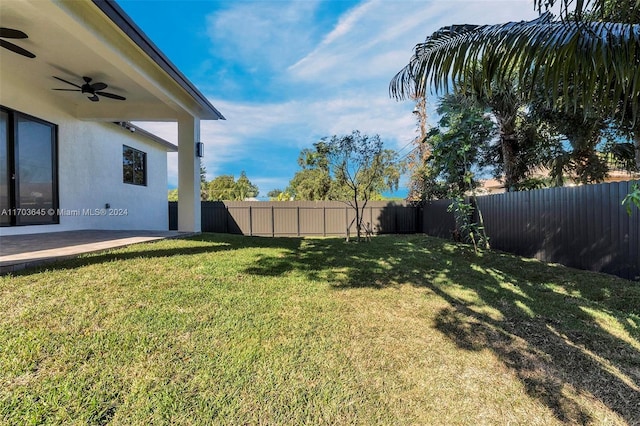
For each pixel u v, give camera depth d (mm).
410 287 4047
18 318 2369
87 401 1671
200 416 1636
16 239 5648
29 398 1657
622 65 1872
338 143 9547
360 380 2010
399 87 3037
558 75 2090
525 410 1799
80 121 7930
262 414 1683
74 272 3467
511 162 8133
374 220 13211
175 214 13305
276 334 2518
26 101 6309
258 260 5043
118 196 9555
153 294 3082
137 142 10680
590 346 2527
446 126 7859
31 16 4000
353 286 3986
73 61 5414
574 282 4430
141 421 1577
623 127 4773
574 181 7812
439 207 11055
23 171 6336
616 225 4578
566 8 1956
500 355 2365
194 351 2189
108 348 2121
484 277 4738
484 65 2430
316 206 13258
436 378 2066
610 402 1874
